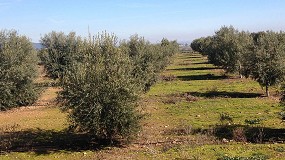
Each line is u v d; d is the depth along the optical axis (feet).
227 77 157.07
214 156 49.01
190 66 233.14
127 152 54.29
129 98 58.18
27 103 103.50
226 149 52.29
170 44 301.43
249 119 72.23
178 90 123.34
